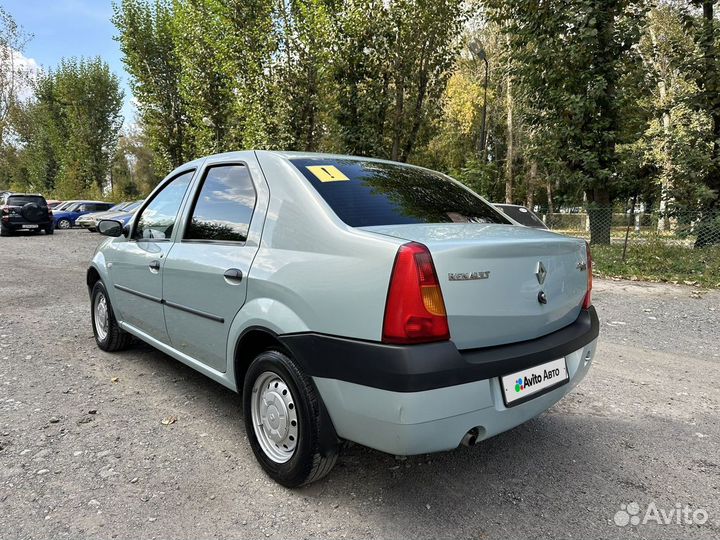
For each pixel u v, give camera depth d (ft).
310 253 7.76
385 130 46.91
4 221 69.87
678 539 7.19
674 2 60.29
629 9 37.19
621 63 36.83
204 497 8.05
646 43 67.72
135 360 15.02
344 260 7.24
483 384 7.04
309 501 8.00
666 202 36.40
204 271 9.77
